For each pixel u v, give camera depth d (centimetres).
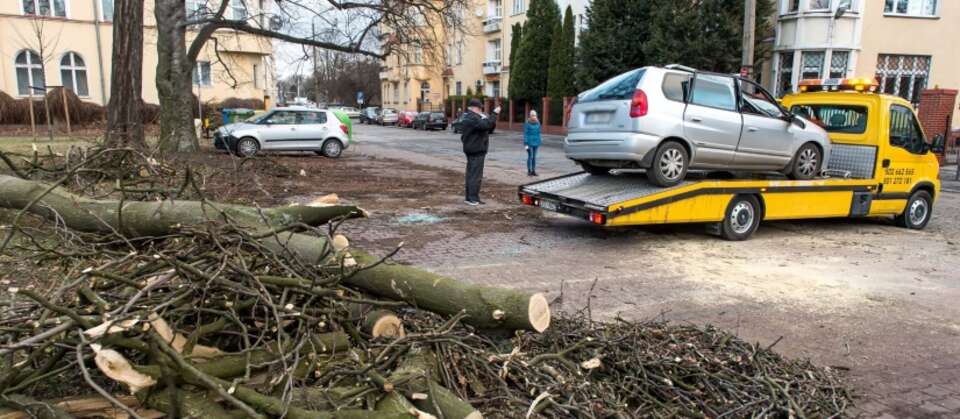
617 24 2767
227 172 882
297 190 1180
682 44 2452
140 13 1494
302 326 322
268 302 308
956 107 2381
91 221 466
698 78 827
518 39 4194
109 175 664
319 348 321
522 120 4106
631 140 778
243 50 3259
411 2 1641
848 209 923
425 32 1803
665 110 788
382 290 363
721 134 828
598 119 836
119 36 1470
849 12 2270
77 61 3019
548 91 3719
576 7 3706
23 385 278
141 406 281
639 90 780
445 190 1259
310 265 357
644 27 2680
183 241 426
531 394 328
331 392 288
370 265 350
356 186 1280
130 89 1495
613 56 2761
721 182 814
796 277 673
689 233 891
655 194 768
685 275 666
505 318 329
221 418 263
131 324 269
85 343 258
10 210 557
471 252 740
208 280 314
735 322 527
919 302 597
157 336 270
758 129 856
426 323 384
